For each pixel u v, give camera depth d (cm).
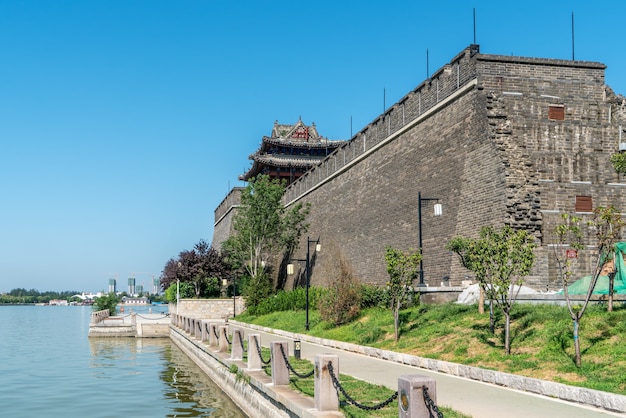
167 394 2480
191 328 4059
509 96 2988
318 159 7912
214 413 2023
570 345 1617
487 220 2794
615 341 1539
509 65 3014
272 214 6025
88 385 2772
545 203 2884
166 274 7325
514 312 2045
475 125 2970
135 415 2050
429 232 3300
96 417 2033
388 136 3994
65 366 3516
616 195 2981
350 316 3133
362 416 1195
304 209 6034
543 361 1572
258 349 1956
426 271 3278
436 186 3288
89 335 5650
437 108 3347
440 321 2341
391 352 2116
